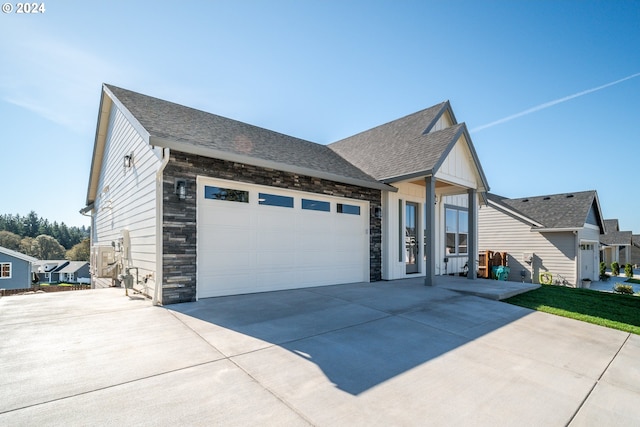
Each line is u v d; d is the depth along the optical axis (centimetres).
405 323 515
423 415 263
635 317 656
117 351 364
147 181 684
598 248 2211
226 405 262
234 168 677
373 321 516
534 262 1767
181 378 304
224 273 670
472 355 402
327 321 505
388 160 1018
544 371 368
